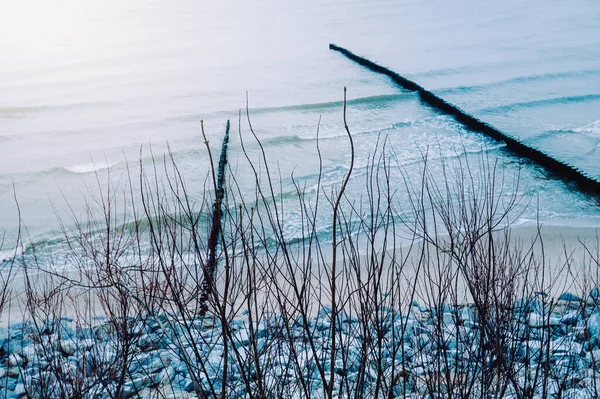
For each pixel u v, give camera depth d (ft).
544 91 75.51
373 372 15.92
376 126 66.18
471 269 15.69
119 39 120.78
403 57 98.17
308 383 12.52
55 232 40.24
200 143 61.31
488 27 119.85
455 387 14.14
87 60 102.47
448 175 49.39
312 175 50.80
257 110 73.41
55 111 75.41
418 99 75.97
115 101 78.84
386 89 81.30
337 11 148.56
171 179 50.88
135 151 60.08
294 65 96.94
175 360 18.43
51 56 105.40
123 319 16.01
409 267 30.42
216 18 143.74
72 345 19.01
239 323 21.17
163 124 69.41
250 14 148.36
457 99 74.33
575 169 47.98
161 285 18.48
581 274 28.07
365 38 115.85
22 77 92.07
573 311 22.04
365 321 13.30
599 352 18.28
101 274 20.58
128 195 47.34
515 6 142.20
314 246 35.42
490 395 13.19
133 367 17.70
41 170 54.44
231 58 102.63
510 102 71.72
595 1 140.26
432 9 144.56
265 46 112.16
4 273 32.68
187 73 93.04
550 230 37.81
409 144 59.47
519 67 88.43
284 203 43.70
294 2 164.55
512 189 46.11
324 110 73.26
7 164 56.75
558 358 17.48
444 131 63.21
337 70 93.20
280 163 54.65
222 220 38.27
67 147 62.39
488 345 14.01
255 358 10.88
